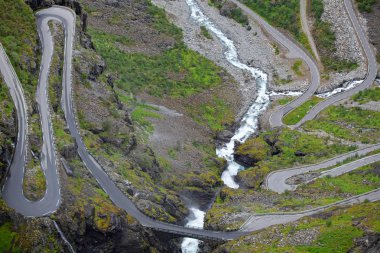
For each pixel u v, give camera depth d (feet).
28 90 402.52
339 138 481.05
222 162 478.59
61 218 322.34
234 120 537.65
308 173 430.20
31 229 309.01
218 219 376.07
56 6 513.45
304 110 542.57
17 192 331.57
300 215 362.33
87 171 374.43
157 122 498.28
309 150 466.70
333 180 410.72
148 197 378.94
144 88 543.39
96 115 436.76
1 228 302.66
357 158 439.63
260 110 552.82
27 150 355.77
